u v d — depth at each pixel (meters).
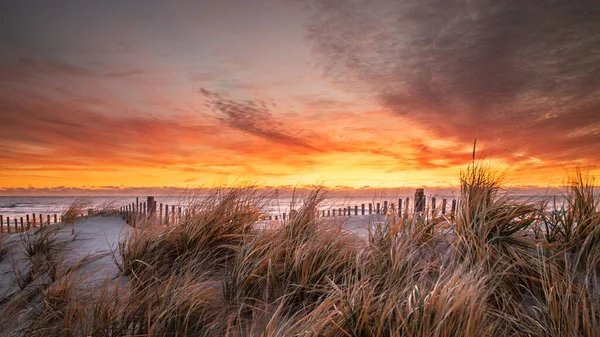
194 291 2.84
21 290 3.77
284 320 2.64
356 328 2.22
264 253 3.58
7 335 2.82
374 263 3.24
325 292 2.95
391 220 4.19
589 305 2.59
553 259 3.19
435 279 3.05
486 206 3.91
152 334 2.43
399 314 2.18
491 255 3.24
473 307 2.22
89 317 2.71
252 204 4.80
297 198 4.52
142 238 4.09
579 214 3.62
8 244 5.51
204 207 4.54
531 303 2.89
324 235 3.80
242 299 3.00
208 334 2.55
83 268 4.04
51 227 6.33
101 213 10.65
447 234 3.97
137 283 3.23
